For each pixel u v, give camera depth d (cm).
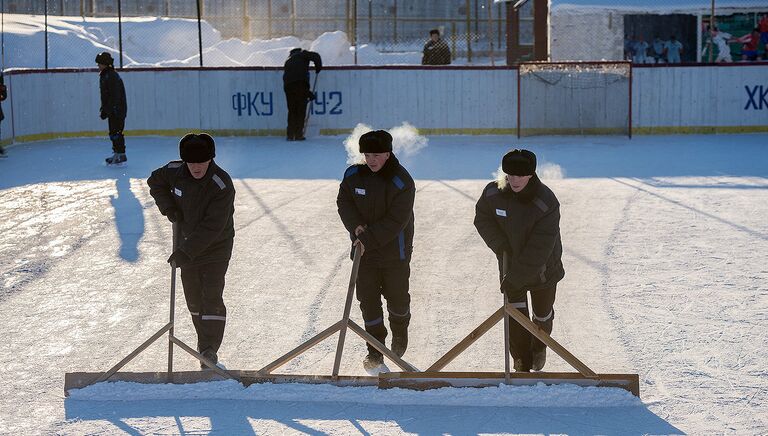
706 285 1241
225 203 906
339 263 1400
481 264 1391
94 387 862
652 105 3103
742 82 3094
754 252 1423
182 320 1118
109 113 2477
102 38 4509
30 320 1123
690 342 1006
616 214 1764
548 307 893
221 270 937
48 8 5012
